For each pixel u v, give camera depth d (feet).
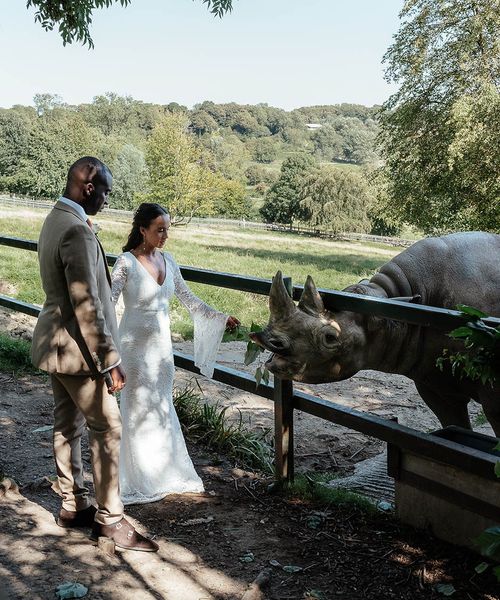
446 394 13.84
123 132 453.99
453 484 10.70
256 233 205.26
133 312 12.79
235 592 9.80
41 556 10.56
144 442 12.85
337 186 228.43
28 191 265.75
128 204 273.54
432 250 13.12
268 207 259.60
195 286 50.60
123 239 103.71
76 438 11.57
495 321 9.41
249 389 14.02
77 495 11.57
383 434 11.35
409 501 11.64
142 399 12.81
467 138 76.48
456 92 84.43
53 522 11.74
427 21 87.25
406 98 89.30
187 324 35.53
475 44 83.10
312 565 10.53
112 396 10.87
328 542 11.29
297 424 20.33
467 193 83.61
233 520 12.08
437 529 11.23
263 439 17.21
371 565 10.53
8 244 22.22
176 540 11.32
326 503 12.73
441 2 84.74
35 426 16.75
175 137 193.77
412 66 87.20
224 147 467.93
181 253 100.94
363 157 636.89
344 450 18.10
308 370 11.53
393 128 91.66
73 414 11.45
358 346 11.76
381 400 23.86
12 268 50.26
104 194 10.90
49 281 10.66
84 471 14.19
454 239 13.50
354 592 9.82
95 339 10.23
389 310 10.77
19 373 21.11
